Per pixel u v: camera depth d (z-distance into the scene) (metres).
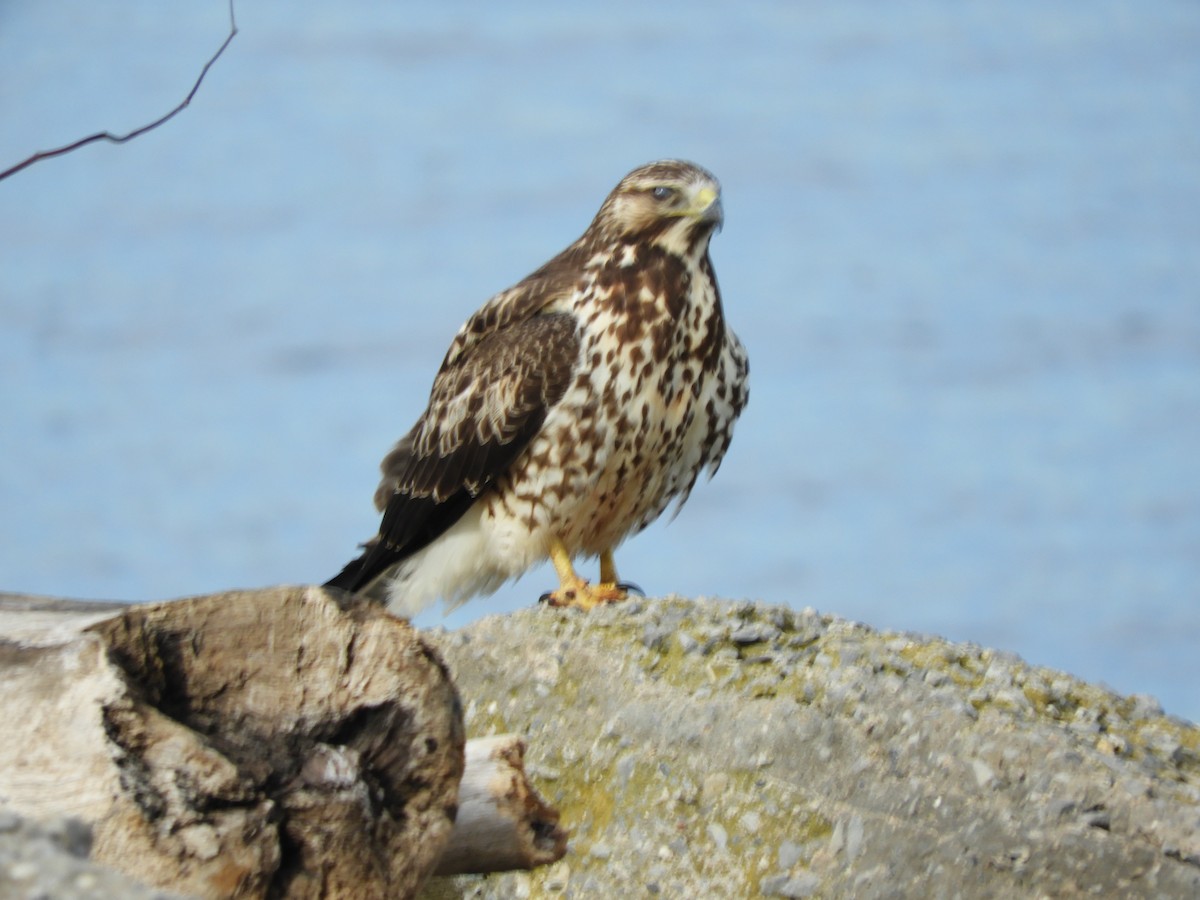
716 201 13.78
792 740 11.49
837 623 12.80
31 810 7.02
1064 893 10.27
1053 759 10.97
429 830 7.97
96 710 7.17
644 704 12.06
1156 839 10.39
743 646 12.49
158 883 7.07
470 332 15.05
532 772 11.99
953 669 12.16
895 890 10.57
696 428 14.42
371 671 7.85
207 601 7.68
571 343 13.92
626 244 14.01
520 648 12.81
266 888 7.36
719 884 11.03
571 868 11.45
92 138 10.51
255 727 7.72
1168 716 11.92
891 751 11.28
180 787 7.20
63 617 8.09
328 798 7.64
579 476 14.02
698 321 13.98
